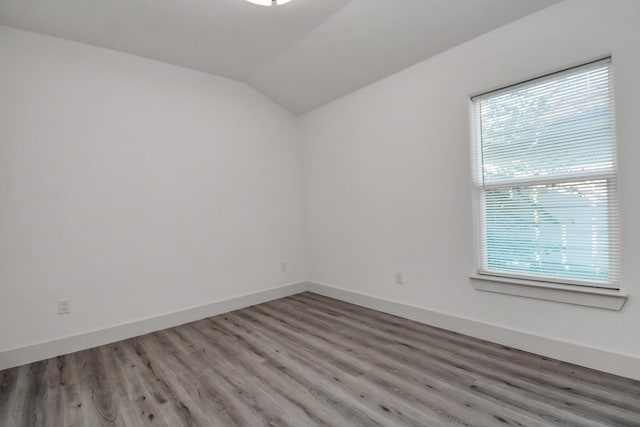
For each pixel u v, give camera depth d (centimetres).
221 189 375
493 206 266
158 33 288
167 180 337
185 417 186
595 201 214
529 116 240
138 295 317
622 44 196
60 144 281
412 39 279
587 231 218
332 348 268
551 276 235
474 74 263
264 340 290
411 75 310
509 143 252
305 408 190
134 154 318
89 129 295
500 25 244
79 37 286
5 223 257
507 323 255
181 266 344
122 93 313
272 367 240
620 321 203
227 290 378
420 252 312
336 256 405
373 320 326
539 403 183
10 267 258
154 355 268
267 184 416
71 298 283
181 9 256
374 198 353
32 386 225
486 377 212
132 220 315
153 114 330
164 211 335
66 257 282
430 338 277
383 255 347
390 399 195
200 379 227
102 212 300
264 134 415
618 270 206
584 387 195
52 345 271
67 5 244
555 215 232
